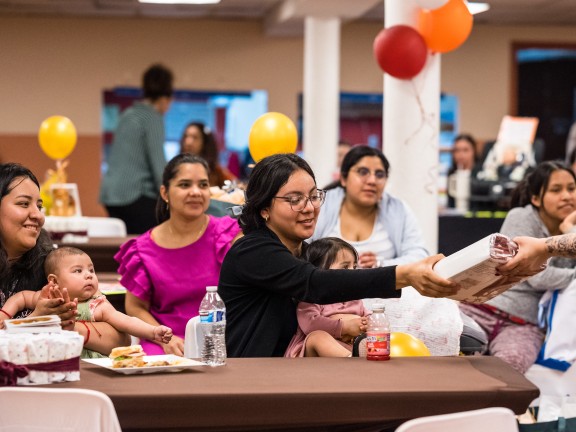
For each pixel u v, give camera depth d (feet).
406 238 18.83
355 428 9.34
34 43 50.26
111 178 28.27
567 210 17.33
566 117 54.85
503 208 32.65
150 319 15.42
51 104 50.52
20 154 50.31
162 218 16.40
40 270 12.59
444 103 53.21
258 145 17.43
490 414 8.18
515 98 53.47
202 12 49.83
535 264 10.32
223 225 15.87
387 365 10.52
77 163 50.78
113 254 20.97
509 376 9.91
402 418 9.14
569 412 12.97
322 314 12.57
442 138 53.31
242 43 51.65
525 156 35.60
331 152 41.11
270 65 51.90
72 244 20.81
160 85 28.09
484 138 53.36
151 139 28.02
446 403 9.15
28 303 11.93
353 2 38.45
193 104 51.57
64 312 10.86
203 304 11.34
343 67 52.80
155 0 44.57
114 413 8.29
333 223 18.81
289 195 11.82
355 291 10.80
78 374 9.64
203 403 8.93
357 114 52.95
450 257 10.27
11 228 12.29
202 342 11.58
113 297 16.42
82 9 48.91
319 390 9.11
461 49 53.11
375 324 11.01
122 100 50.96
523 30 53.11
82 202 50.90
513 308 17.42
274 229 12.10
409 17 22.54
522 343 16.79
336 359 10.92
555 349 16.24
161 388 9.21
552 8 48.26
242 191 18.71
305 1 38.42
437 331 13.46
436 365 10.53
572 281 16.31
